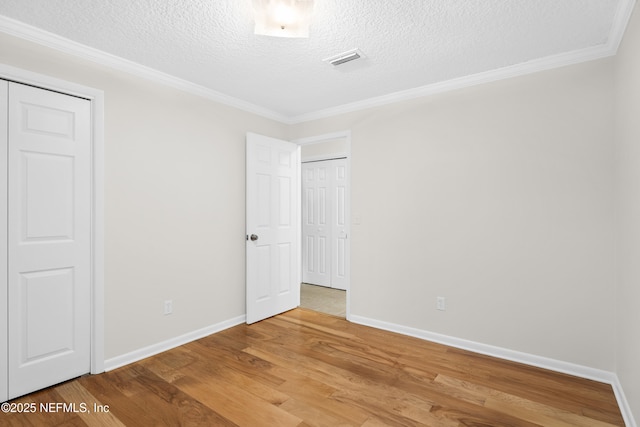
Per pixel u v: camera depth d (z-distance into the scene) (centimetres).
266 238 347
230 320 322
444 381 220
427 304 292
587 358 225
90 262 228
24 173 199
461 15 187
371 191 325
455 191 278
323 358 254
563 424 176
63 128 215
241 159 334
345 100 328
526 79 247
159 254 265
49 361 210
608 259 218
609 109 218
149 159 259
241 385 215
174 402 196
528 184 246
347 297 342
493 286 260
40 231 206
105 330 234
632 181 172
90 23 194
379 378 224
